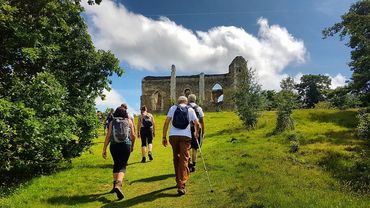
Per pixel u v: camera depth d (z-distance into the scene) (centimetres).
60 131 1390
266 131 2373
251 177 1123
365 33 2339
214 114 4531
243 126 2781
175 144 990
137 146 2117
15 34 1481
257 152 1596
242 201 856
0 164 1300
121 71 1759
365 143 1844
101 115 1916
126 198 980
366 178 1227
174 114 1000
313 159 1514
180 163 980
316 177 1232
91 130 1658
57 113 1470
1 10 1483
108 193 1045
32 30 1563
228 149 1705
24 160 1384
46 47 1548
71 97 1653
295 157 1537
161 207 878
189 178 1159
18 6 1609
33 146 1333
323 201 830
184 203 902
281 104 2353
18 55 1562
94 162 1655
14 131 1229
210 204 871
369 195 1019
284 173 1225
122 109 1038
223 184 1055
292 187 991
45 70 1590
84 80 1723
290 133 2067
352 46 2534
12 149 1341
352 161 1460
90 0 1752
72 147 1630
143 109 1587
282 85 2503
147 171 1326
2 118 1266
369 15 2252
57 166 1517
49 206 940
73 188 1124
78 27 1733
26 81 1517
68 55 1694
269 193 899
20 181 1345
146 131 1559
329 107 3731
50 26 1612
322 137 2014
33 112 1287
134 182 1153
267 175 1166
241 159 1433
